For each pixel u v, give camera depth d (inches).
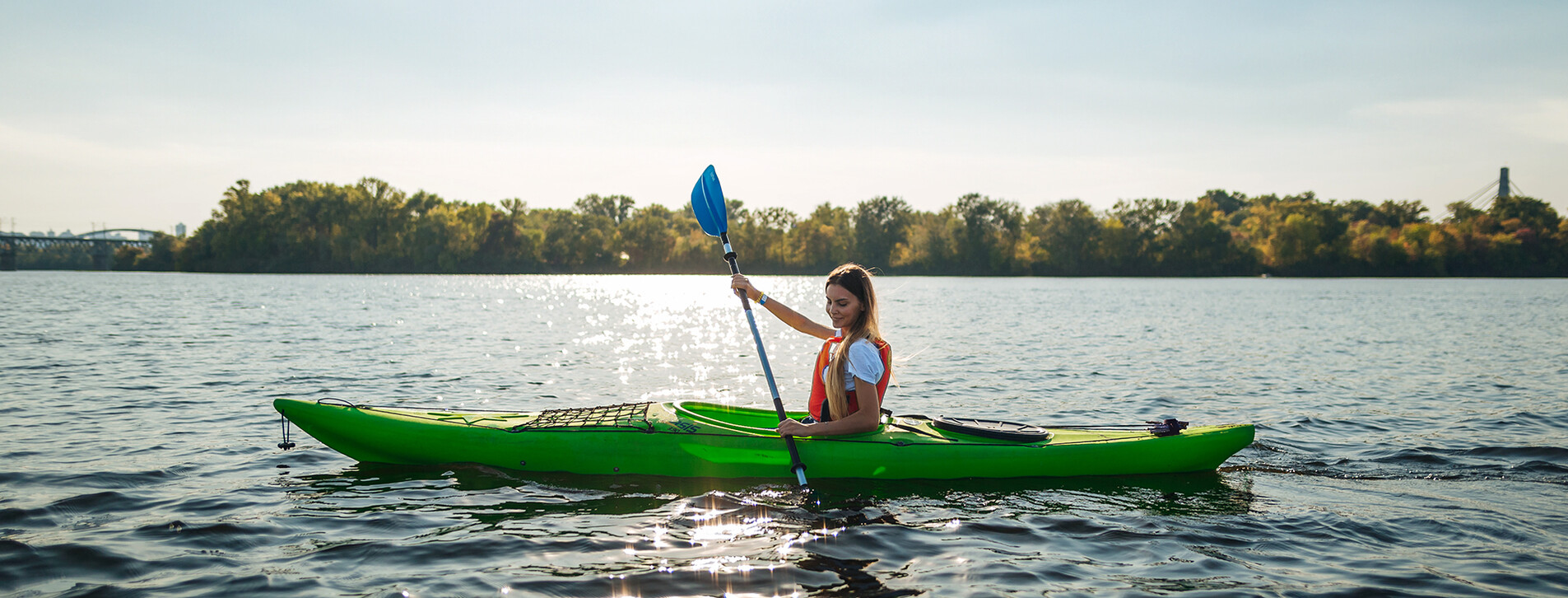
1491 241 2992.1
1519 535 147.0
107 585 120.9
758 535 146.4
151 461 196.4
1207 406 300.0
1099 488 178.2
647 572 128.6
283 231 3088.1
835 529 150.5
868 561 134.4
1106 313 937.5
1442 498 172.2
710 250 3486.7
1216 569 130.9
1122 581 126.2
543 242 3358.8
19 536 140.8
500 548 138.7
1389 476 191.3
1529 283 2349.9
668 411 194.9
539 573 127.4
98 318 725.3
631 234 3476.9
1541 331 665.6
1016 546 141.9
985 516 158.6
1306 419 270.1
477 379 366.3
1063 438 192.2
